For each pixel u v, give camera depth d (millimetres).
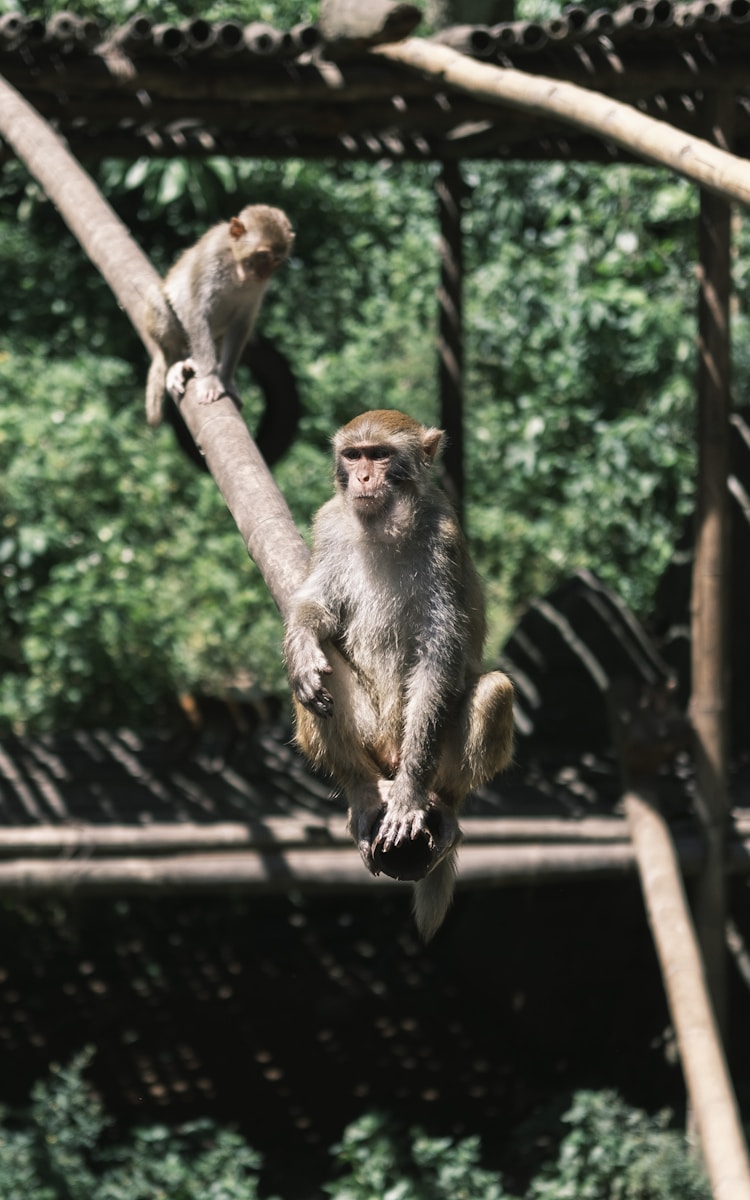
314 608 4414
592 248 17375
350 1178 9797
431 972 13188
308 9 17719
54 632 15594
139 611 15695
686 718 9641
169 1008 12703
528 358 18188
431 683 4410
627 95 9391
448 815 4344
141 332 6754
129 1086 11586
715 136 9008
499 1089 11445
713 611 9445
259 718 11891
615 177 16859
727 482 9336
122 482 16969
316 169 20031
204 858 9828
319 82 9016
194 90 9031
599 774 11320
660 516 17031
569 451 18031
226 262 7246
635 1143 9469
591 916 11414
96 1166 10352
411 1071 11727
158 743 12289
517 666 12656
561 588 12586
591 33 8445
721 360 9141
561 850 9750
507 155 12086
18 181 19844
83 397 17922
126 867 9719
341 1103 11344
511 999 11930
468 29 8625
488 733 4473
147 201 19609
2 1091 11414
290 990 12969
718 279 9078
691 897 9906
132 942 13570
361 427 4562
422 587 4535
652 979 11148
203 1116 11188
